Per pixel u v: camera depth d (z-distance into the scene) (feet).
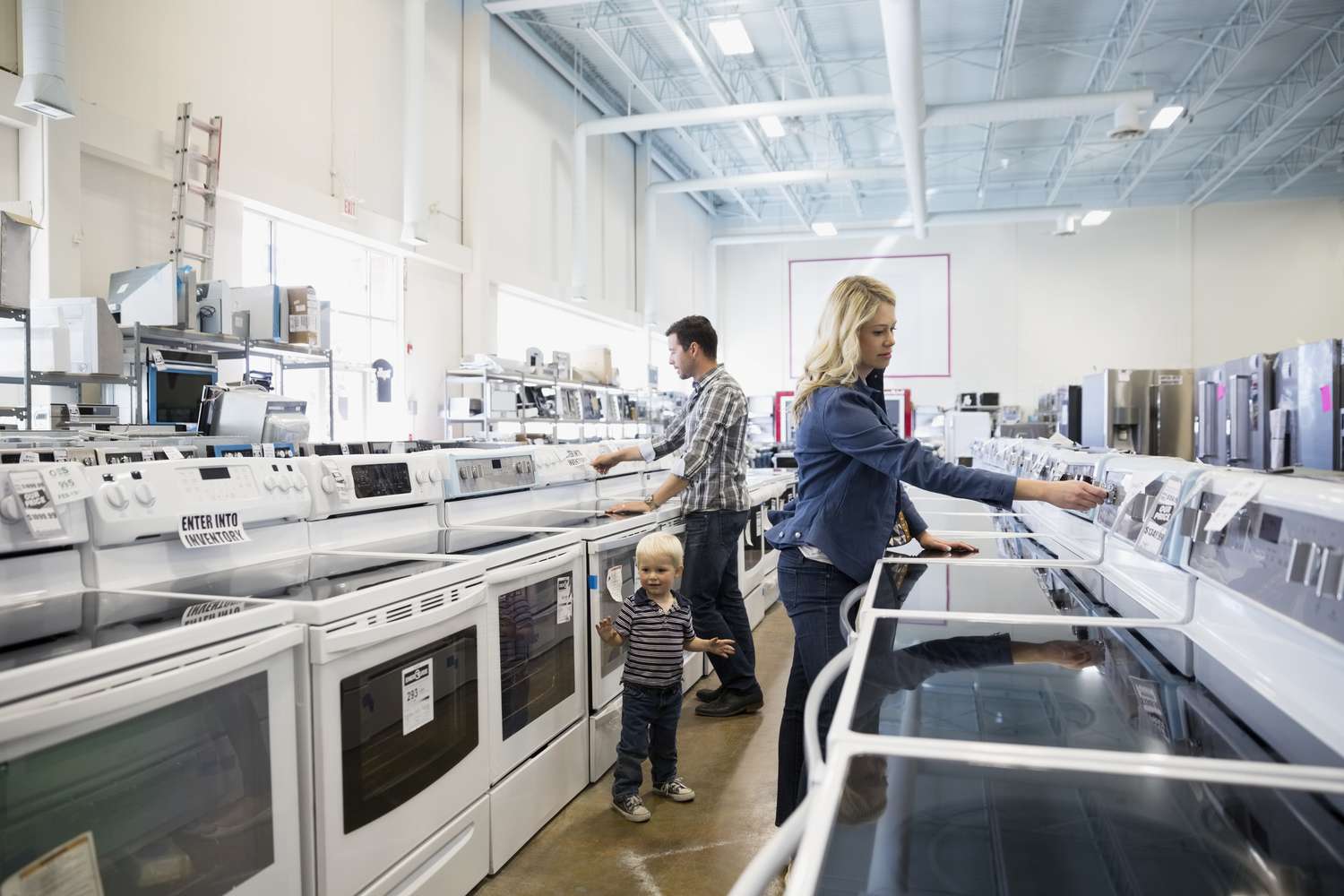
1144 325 43.80
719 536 10.79
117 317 13.32
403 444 13.60
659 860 7.77
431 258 22.48
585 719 9.34
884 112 34.86
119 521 5.77
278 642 5.03
